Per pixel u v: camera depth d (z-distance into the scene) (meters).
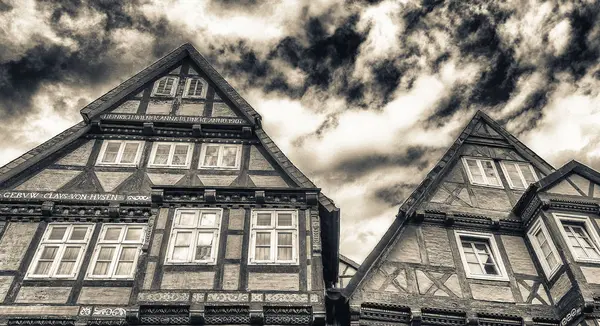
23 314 10.80
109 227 12.66
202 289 10.90
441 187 13.82
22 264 11.69
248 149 14.54
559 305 11.55
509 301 11.73
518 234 13.25
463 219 13.16
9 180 13.10
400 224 12.71
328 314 11.33
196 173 13.78
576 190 13.25
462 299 11.56
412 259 12.13
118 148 14.40
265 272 11.28
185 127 15.04
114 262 11.96
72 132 14.27
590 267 11.59
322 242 13.88
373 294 11.34
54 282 11.42
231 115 15.37
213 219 12.34
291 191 12.83
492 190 14.02
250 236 11.98
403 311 11.22
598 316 10.79
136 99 15.66
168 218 12.21
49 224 12.55
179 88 16.12
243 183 13.51
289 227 12.23
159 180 13.58
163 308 10.61
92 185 13.34
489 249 13.01
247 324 10.59
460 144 14.95
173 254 11.49
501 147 15.26
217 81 16.19
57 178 13.41
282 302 10.77
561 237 12.13
